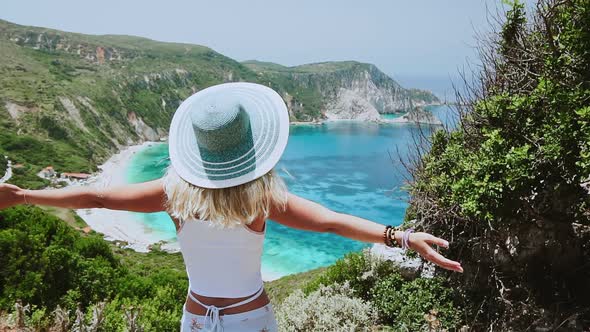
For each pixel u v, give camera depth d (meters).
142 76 163.75
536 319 5.70
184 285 10.29
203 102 1.85
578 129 4.84
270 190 1.80
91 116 127.00
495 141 5.47
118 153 122.69
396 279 7.82
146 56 188.25
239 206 1.77
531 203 5.84
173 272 12.38
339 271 8.95
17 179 84.31
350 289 8.22
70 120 117.38
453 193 5.92
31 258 7.50
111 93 143.38
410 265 7.89
